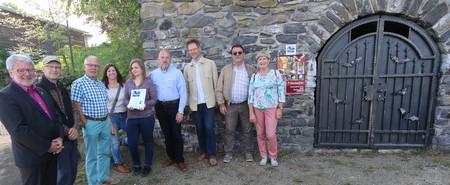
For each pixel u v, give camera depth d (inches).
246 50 132.4
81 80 91.9
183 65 135.9
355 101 135.6
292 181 108.9
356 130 137.9
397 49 127.3
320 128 140.6
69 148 85.5
